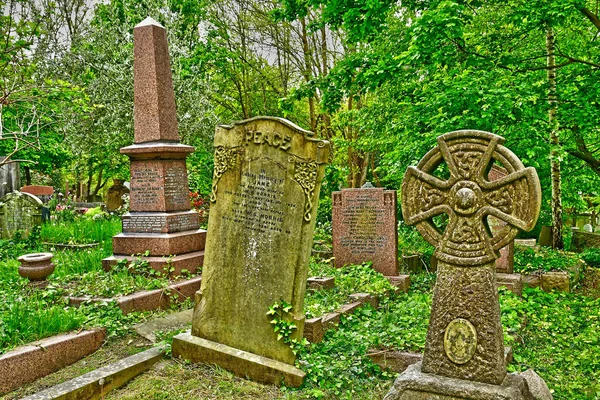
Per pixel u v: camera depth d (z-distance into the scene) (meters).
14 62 11.05
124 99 18.47
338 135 22.64
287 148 4.98
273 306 4.82
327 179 17.19
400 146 11.90
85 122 18.64
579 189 17.80
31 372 4.61
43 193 21.05
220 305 5.12
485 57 10.39
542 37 12.12
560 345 6.18
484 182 3.79
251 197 5.13
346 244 9.05
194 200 14.07
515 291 8.11
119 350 5.38
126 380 4.60
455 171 3.90
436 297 3.92
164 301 6.96
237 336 5.00
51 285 6.78
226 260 5.17
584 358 5.68
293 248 4.87
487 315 3.73
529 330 6.57
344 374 4.73
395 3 11.63
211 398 4.32
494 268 3.79
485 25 11.72
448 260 3.88
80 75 19.16
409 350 5.14
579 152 13.25
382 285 7.54
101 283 6.98
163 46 9.27
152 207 8.70
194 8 20.62
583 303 8.30
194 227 9.06
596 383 5.02
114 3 19.88
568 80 11.00
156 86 8.96
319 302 6.42
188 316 6.54
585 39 12.78
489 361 3.70
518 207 3.66
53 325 5.24
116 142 18.58
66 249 10.68
